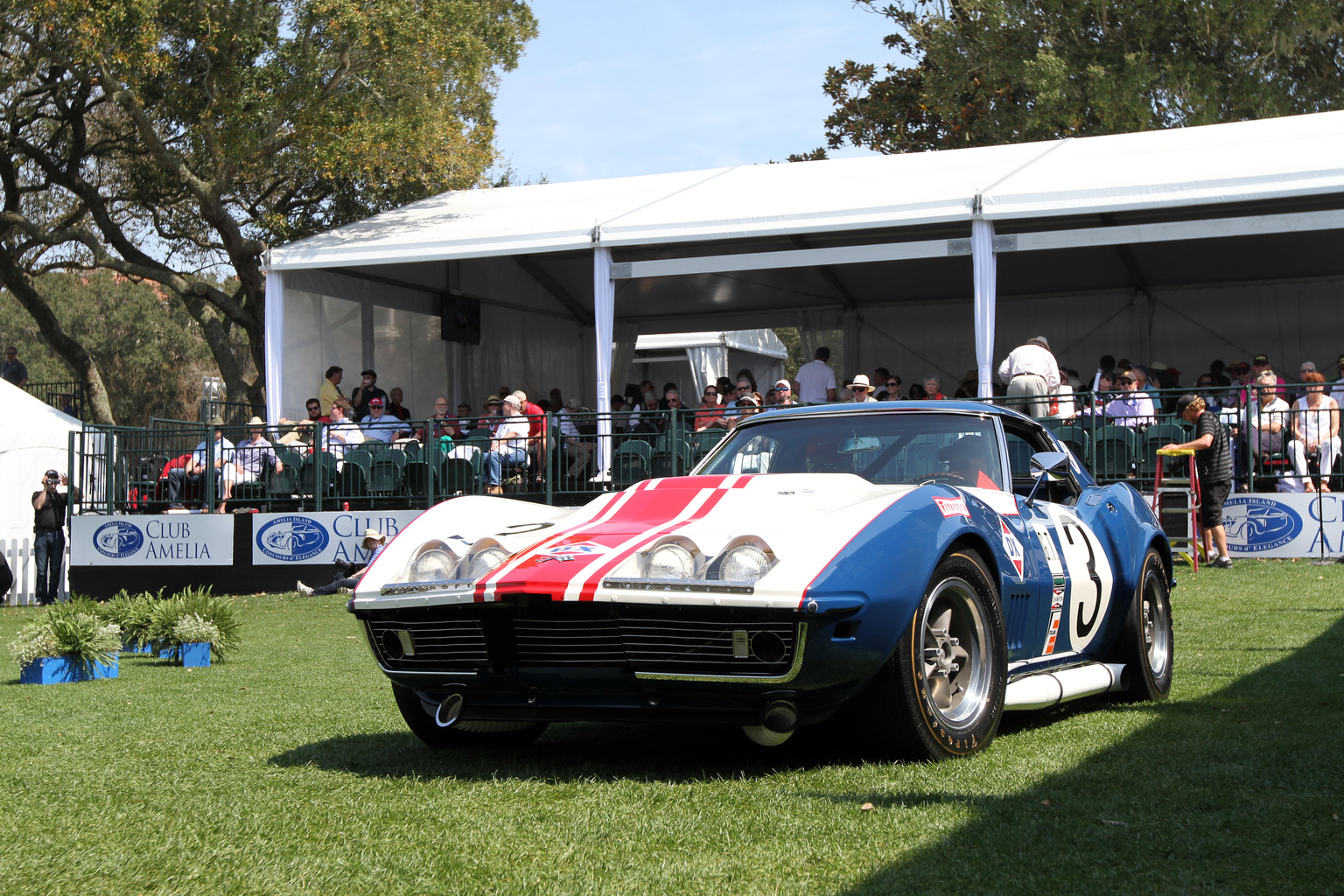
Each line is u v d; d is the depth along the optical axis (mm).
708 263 13617
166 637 7477
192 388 50156
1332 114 15461
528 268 19703
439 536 4086
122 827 3102
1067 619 4574
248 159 18688
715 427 12406
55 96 21906
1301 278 18188
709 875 2555
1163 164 13234
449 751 4176
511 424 12992
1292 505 11188
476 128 21844
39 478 16469
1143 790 3158
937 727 3643
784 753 3928
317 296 16172
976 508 3992
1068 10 24781
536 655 3689
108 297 48906
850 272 18797
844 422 4824
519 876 2588
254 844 2898
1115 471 11438
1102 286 18953
